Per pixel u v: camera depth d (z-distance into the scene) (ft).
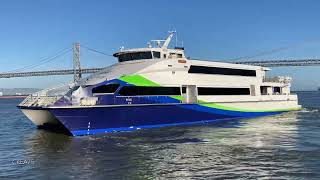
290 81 153.58
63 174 52.29
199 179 48.44
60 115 81.66
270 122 112.57
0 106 341.21
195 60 107.96
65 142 77.56
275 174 50.03
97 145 73.10
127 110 90.99
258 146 70.18
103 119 87.66
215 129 95.55
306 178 48.06
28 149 72.49
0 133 101.86
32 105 92.22
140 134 86.53
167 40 108.58
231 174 50.34
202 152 64.95
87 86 87.66
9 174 53.06
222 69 116.37
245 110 125.08
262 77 134.62
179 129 95.20
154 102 96.12
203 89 109.50
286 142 74.54
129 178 49.67
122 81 90.43
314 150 65.67
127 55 105.19
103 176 50.85
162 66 98.78
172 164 56.49
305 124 107.14
